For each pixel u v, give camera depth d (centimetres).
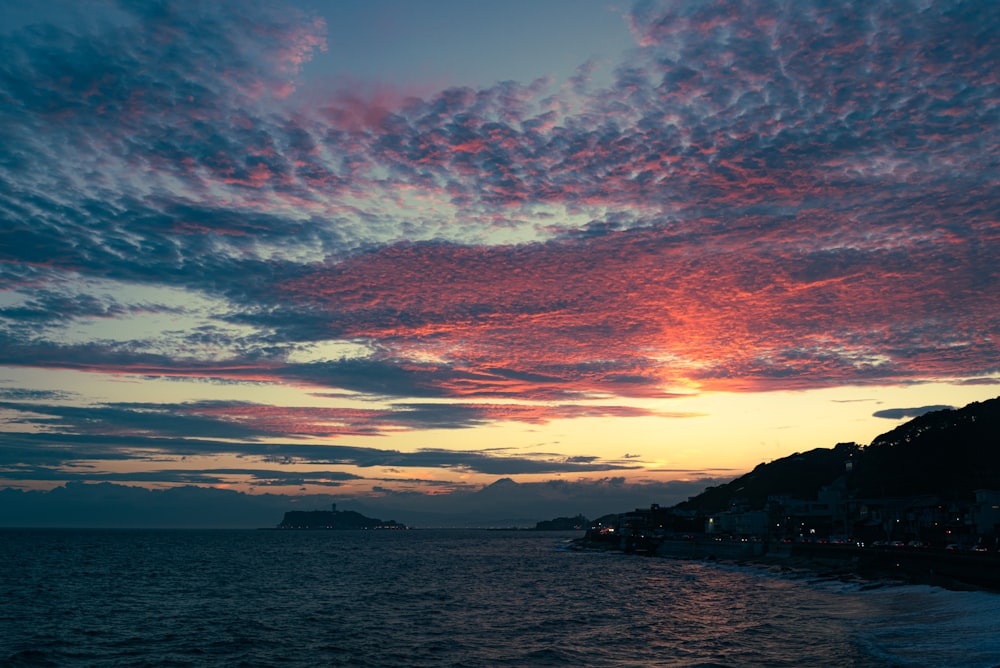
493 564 18425
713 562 18450
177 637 6444
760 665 5234
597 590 11238
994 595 7694
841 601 9231
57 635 6550
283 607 8706
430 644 6159
